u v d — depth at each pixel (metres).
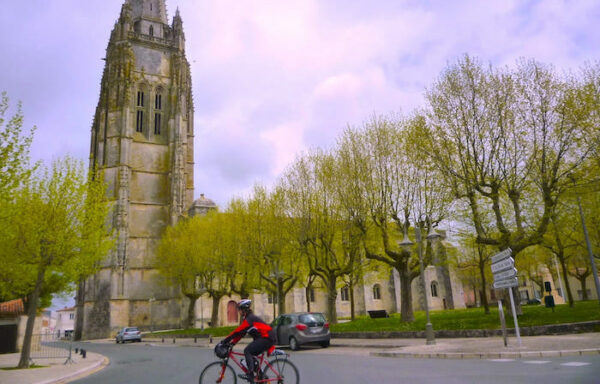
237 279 53.44
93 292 61.31
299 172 34.94
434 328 23.38
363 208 30.27
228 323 64.56
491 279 61.44
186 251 50.81
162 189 72.00
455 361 13.41
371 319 36.25
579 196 25.98
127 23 75.56
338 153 32.56
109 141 69.44
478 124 24.72
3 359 24.81
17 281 27.08
